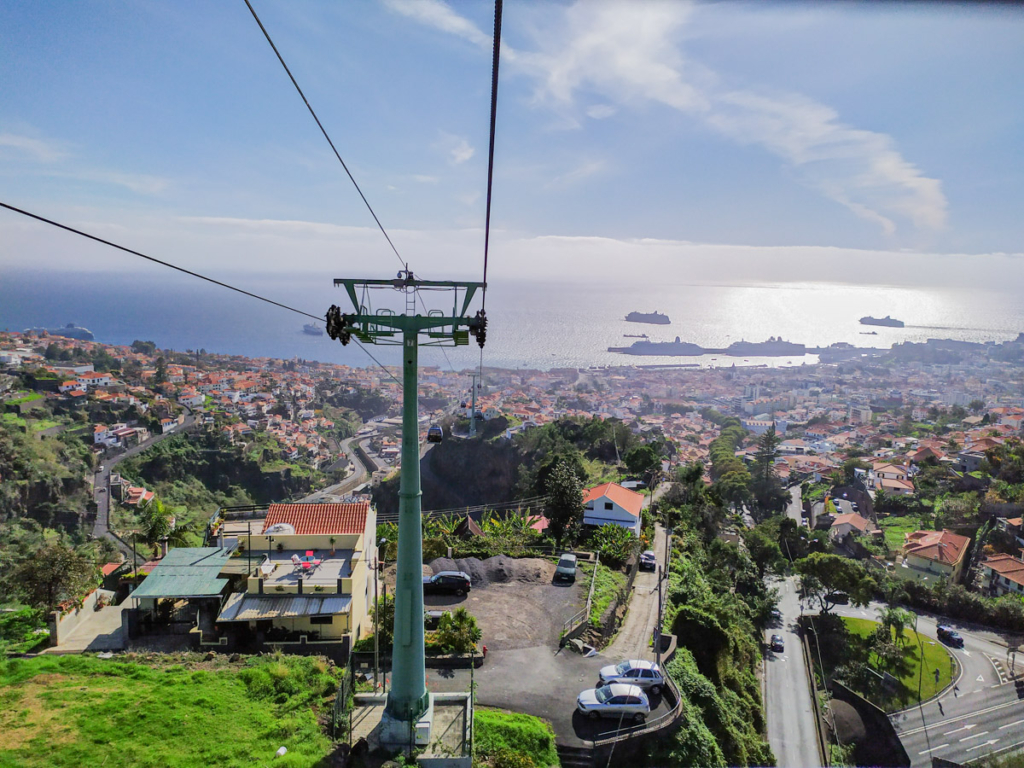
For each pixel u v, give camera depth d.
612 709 23.33
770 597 69.06
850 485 133.75
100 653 24.31
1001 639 70.06
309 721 19.52
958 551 87.31
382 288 16.53
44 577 27.73
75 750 17.11
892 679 60.75
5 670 21.56
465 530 53.22
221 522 35.72
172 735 18.20
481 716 22.47
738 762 27.33
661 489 82.94
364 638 26.55
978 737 52.75
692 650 34.50
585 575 39.06
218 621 25.03
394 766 16.83
